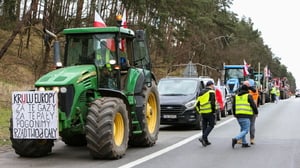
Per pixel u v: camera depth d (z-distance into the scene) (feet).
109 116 34.42
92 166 32.60
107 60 38.70
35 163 34.06
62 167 32.30
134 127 41.14
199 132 57.00
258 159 36.11
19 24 85.05
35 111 34.17
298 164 33.86
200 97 43.98
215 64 196.44
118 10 110.11
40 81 35.22
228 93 86.22
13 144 35.99
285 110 104.12
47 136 34.01
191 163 34.12
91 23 99.25
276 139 49.08
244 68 121.60
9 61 110.32
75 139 43.42
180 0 132.46
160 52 167.22
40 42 140.97
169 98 60.70
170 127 64.75
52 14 99.60
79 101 35.17
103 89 37.37
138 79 41.39
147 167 32.30
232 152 39.78
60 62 39.37
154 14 121.70
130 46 42.37
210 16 174.50
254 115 44.57
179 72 180.65
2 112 63.36
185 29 148.87
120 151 35.86
